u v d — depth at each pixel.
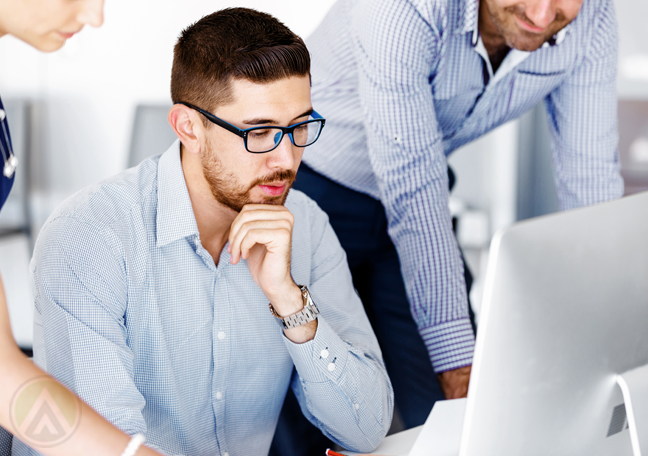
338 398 1.07
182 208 1.05
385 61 1.40
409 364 1.75
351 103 1.69
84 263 0.96
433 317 1.50
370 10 1.41
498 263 0.65
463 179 3.40
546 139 3.25
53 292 0.95
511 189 3.36
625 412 0.79
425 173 1.50
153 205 1.07
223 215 1.09
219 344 1.09
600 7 1.53
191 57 1.00
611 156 1.70
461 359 1.47
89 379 0.93
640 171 3.07
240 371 1.13
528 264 0.66
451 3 1.42
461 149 3.36
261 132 1.00
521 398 0.69
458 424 0.92
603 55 1.58
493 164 3.36
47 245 0.98
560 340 0.70
